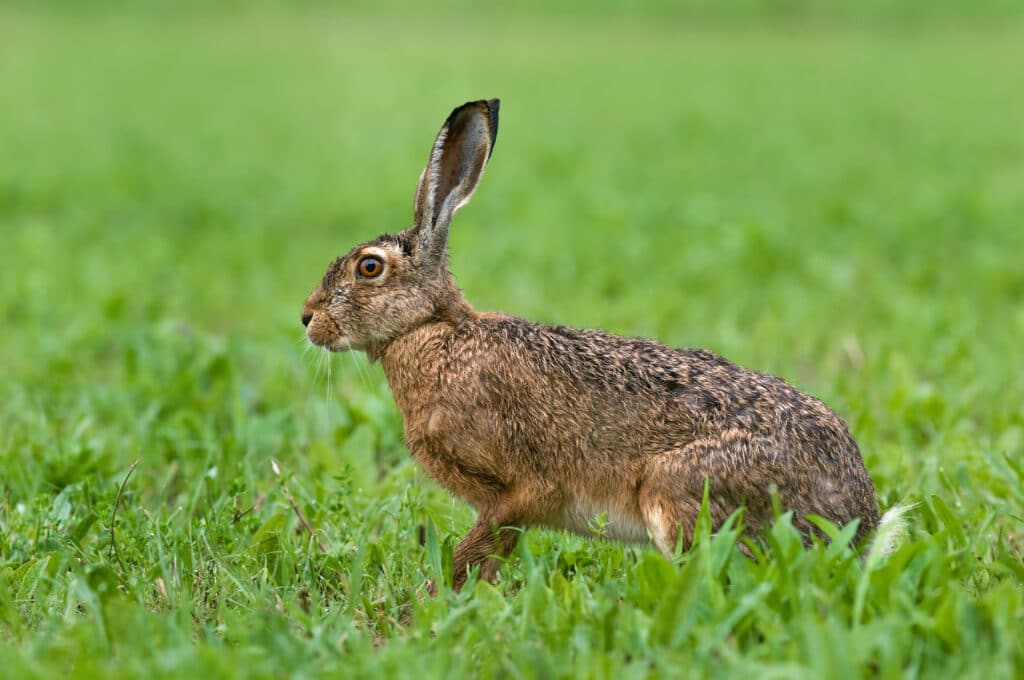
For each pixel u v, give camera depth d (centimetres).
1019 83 4628
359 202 2500
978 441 1043
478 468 790
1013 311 1563
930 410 1103
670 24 6925
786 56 5728
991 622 617
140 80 4794
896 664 577
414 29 6744
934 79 4838
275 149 3294
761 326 1420
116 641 638
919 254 1922
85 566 757
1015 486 880
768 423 734
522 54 5850
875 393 1192
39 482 941
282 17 7019
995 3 6981
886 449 990
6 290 1705
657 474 744
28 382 1249
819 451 732
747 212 2308
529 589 675
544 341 791
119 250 2075
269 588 744
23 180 2719
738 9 7150
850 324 1484
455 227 2189
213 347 1349
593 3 7419
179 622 667
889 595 649
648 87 4750
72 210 2442
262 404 1191
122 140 3428
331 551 789
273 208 2470
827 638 593
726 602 640
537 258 1886
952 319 1470
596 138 3503
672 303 1561
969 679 573
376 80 4872
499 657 625
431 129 3625
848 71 5166
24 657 610
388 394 1163
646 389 761
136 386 1193
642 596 671
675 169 2953
